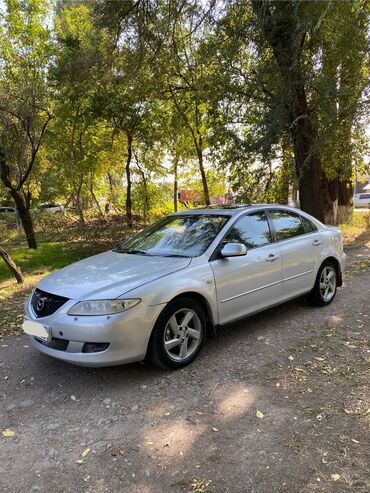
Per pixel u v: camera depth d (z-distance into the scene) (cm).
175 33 977
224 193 2164
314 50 966
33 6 1257
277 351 446
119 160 2167
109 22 912
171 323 395
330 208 1548
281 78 910
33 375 413
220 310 438
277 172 1134
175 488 251
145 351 377
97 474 267
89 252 1199
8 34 1245
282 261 512
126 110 1542
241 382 380
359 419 315
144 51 1023
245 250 438
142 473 266
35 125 1316
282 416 323
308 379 382
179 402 349
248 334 497
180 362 405
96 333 354
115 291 369
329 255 591
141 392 368
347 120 938
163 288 385
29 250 1372
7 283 902
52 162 2223
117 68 1195
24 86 1184
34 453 291
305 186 1071
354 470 260
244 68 1023
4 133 1243
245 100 1041
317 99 966
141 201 2120
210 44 971
